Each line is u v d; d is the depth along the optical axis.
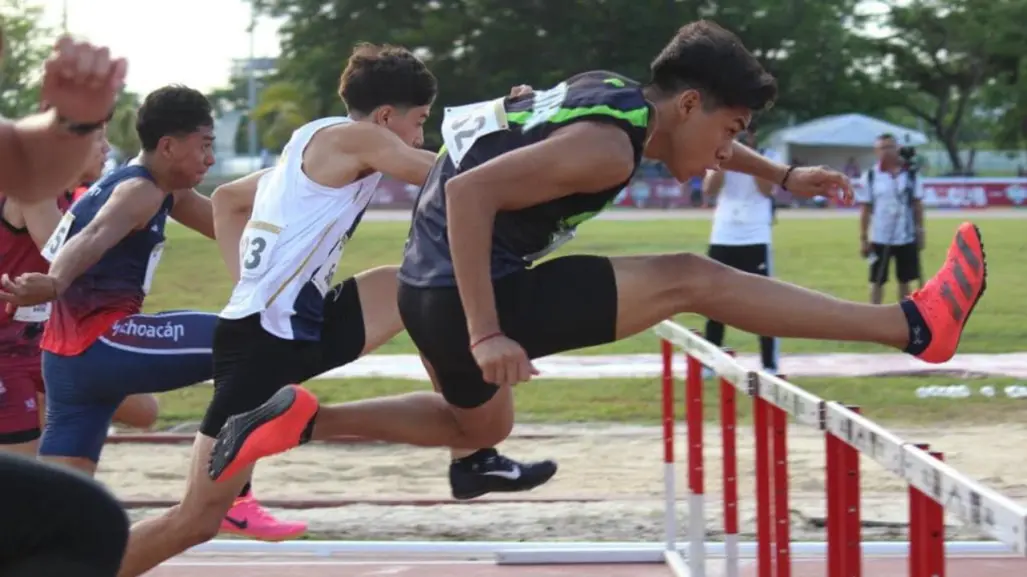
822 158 102.62
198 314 9.61
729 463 8.90
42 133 4.86
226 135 159.88
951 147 123.62
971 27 119.25
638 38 103.31
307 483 14.66
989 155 122.50
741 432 17.17
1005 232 57.09
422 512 13.38
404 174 8.37
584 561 11.67
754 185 19.45
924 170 112.94
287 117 110.81
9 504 4.05
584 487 14.39
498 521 13.02
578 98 6.99
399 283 7.70
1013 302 32.09
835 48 111.69
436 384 8.77
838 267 40.22
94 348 9.36
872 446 5.41
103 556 4.18
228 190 9.73
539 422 17.91
